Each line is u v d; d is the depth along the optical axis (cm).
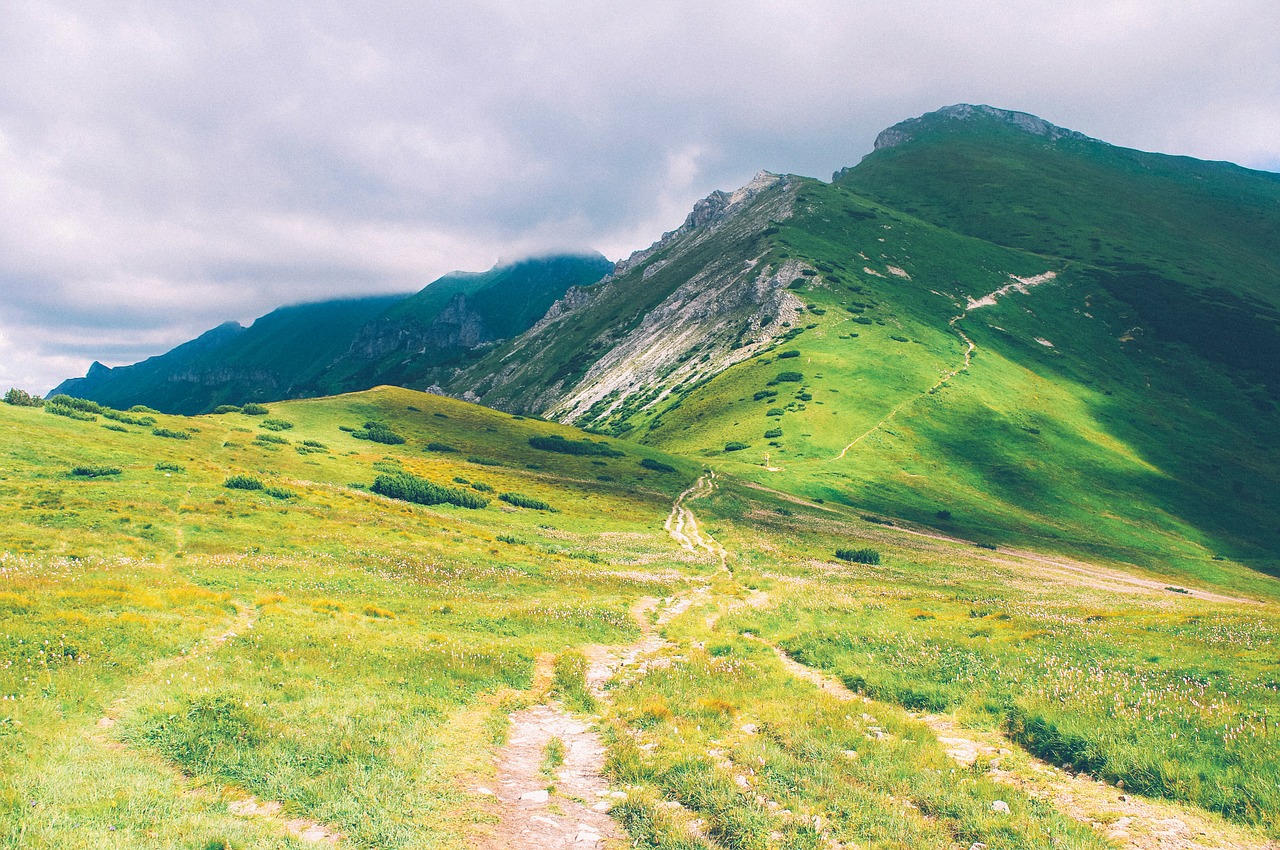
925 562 6450
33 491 4216
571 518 7269
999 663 1938
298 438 9494
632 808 1081
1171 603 5072
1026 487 11369
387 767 1161
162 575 2589
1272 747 1185
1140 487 12000
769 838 993
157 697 1347
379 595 2909
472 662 1936
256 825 944
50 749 1080
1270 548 10581
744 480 10269
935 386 14362
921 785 1178
